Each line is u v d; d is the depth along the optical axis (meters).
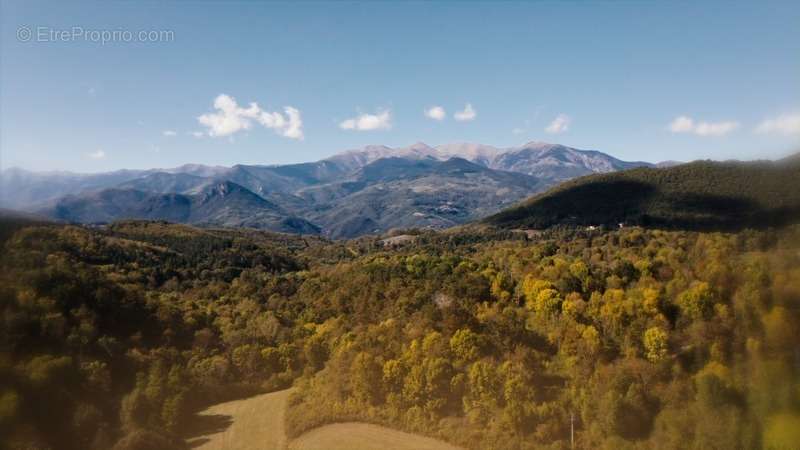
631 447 71.56
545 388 87.06
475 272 135.38
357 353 105.19
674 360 80.44
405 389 92.88
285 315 146.38
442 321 108.50
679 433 67.81
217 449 89.62
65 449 79.44
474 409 85.94
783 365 56.47
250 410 104.81
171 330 119.12
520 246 192.25
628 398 75.75
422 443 84.94
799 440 52.12
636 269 117.94
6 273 95.12
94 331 99.88
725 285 80.69
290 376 119.88
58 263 107.88
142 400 91.38
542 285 112.94
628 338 89.00
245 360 119.69
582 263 122.50
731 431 58.78
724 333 73.88
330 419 95.00
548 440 78.19
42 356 85.56
